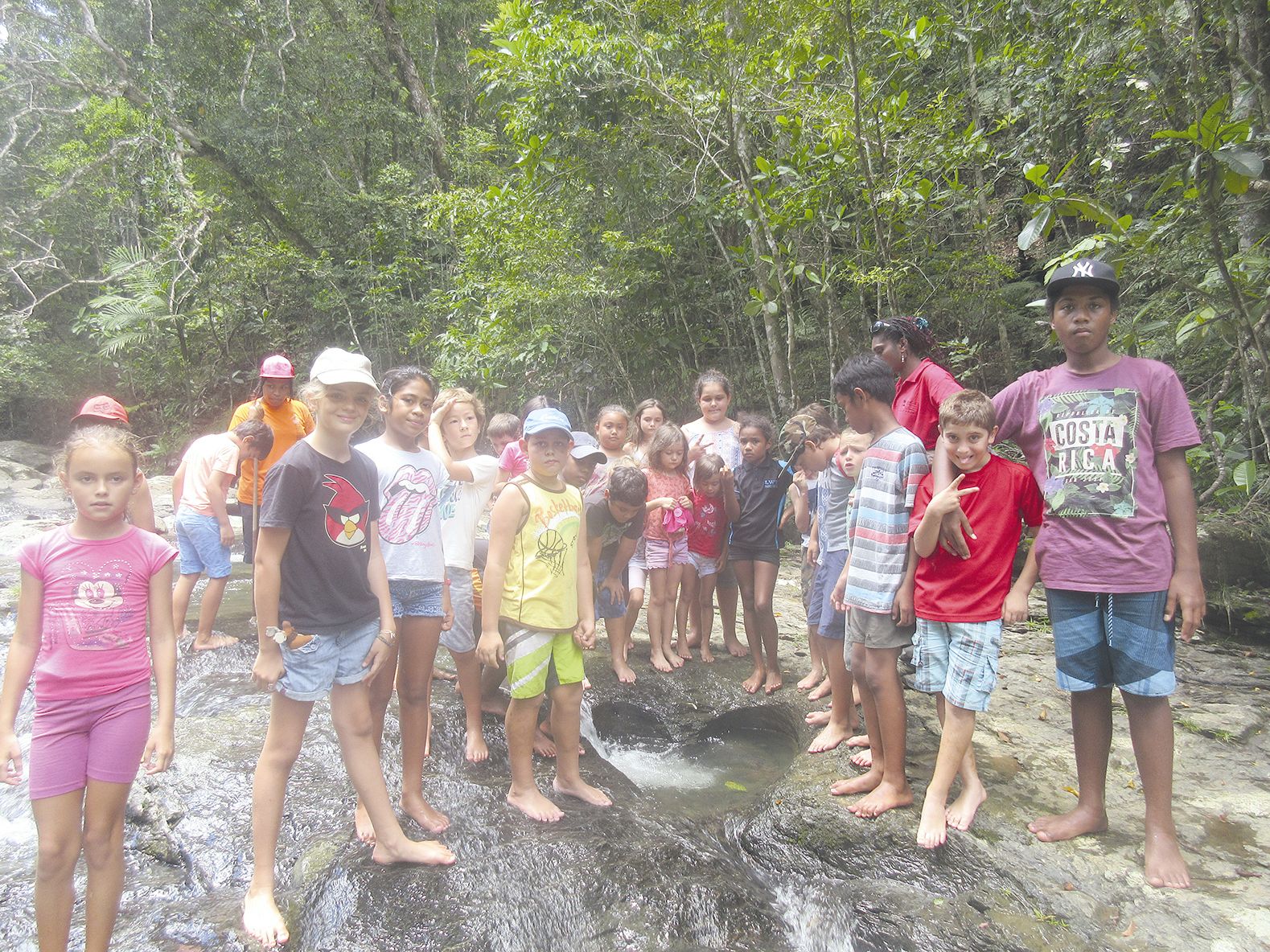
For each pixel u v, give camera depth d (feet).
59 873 7.08
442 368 31.91
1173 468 8.59
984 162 21.84
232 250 45.11
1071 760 11.14
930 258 22.21
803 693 13.71
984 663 9.28
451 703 13.08
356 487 8.21
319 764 10.97
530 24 23.63
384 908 7.75
